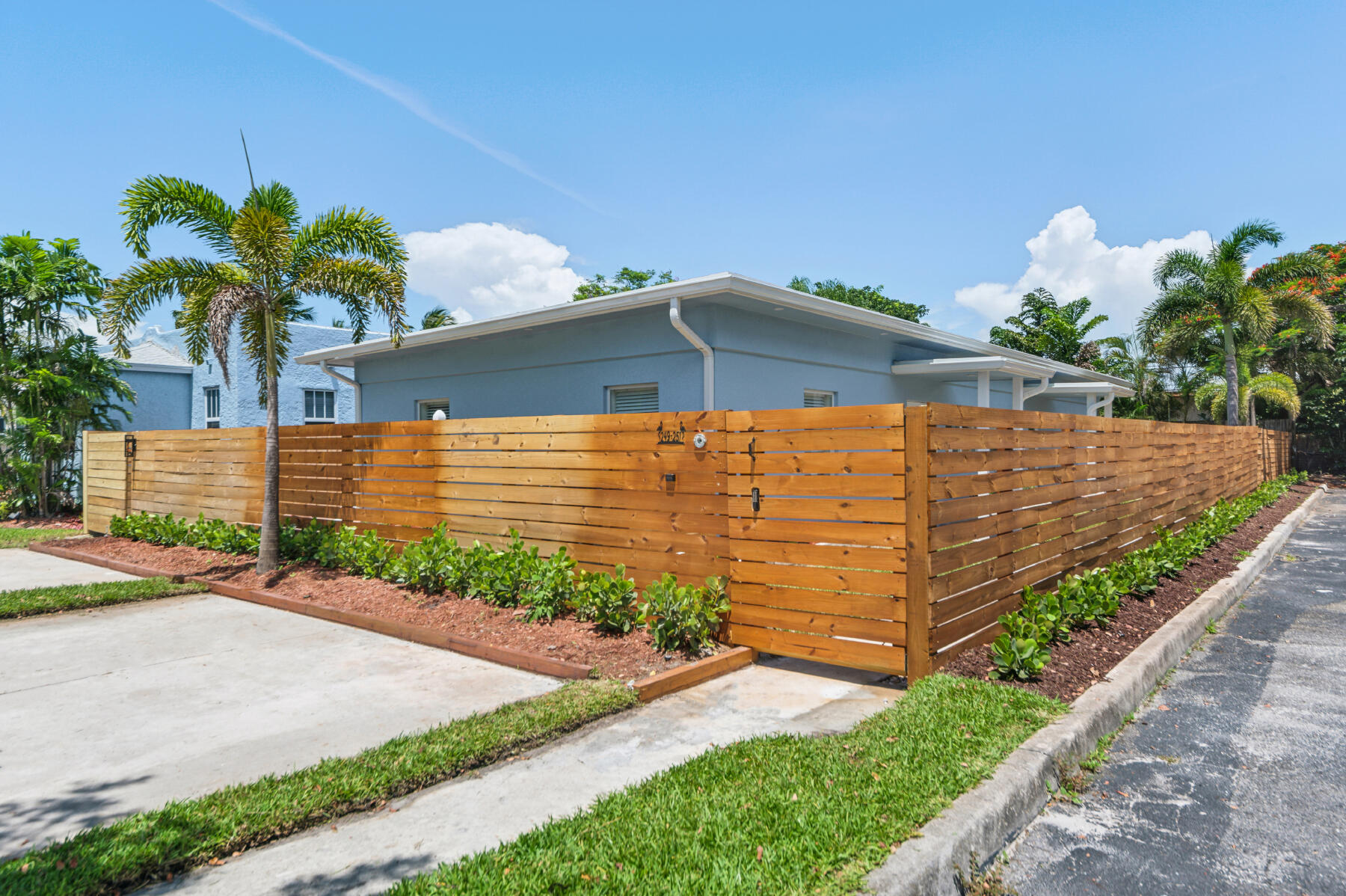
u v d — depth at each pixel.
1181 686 5.05
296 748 4.02
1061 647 5.15
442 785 3.54
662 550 5.95
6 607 7.17
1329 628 6.49
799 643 5.14
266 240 8.38
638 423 6.08
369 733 4.21
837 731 4.09
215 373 19.38
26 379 15.02
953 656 4.86
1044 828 3.24
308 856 2.92
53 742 4.14
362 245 8.98
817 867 2.62
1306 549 10.84
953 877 2.73
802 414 5.12
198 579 8.60
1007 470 5.54
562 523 6.65
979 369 11.70
